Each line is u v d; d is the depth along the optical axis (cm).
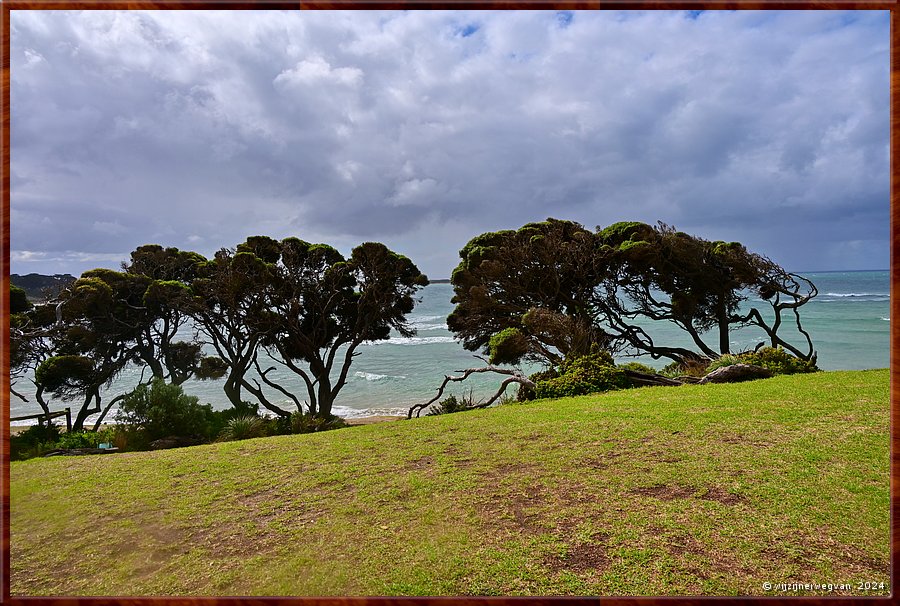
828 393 864
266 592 352
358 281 2080
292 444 802
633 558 365
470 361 3881
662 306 2078
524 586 338
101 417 1956
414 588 344
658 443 636
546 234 2048
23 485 624
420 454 672
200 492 574
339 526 452
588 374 1214
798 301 1889
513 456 627
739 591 319
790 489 462
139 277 2073
